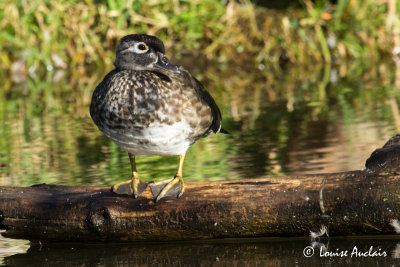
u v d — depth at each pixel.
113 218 7.16
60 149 11.70
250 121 13.48
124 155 11.21
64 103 16.36
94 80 19.61
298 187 6.98
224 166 10.11
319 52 21.52
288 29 21.56
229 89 17.44
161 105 7.20
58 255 7.07
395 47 21.44
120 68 7.67
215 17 21.83
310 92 16.42
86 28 21.45
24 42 21.36
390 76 18.16
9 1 21.28
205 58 21.69
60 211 7.25
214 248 7.07
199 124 7.58
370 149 10.64
